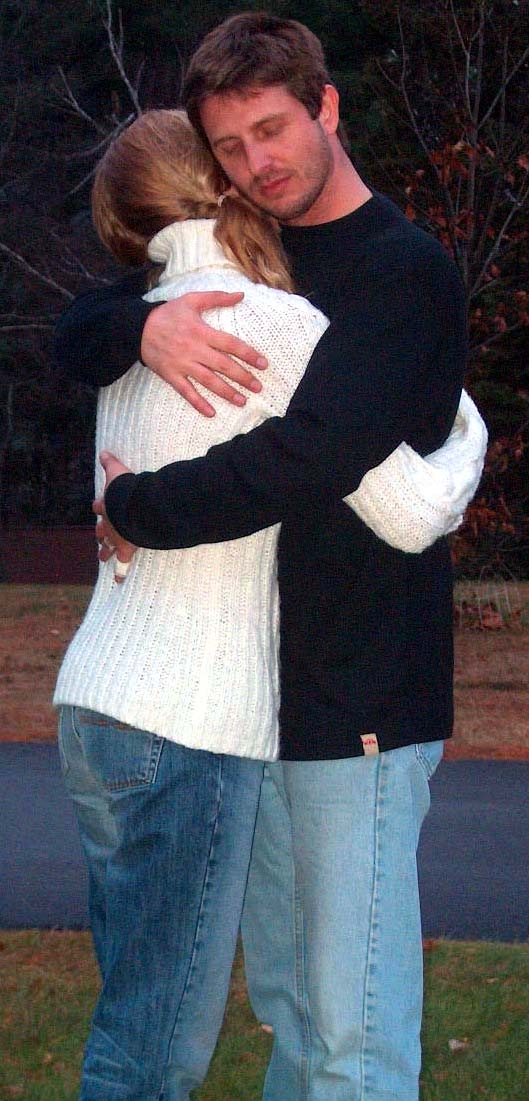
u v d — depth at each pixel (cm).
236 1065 363
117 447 239
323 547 240
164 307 233
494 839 618
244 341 230
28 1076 355
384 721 243
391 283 238
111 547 234
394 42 1317
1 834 616
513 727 884
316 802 246
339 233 257
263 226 247
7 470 3197
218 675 226
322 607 241
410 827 250
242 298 233
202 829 225
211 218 246
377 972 246
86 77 2672
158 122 251
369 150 1327
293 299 237
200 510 219
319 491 224
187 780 225
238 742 228
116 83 2612
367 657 243
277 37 241
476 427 256
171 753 225
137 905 224
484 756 808
